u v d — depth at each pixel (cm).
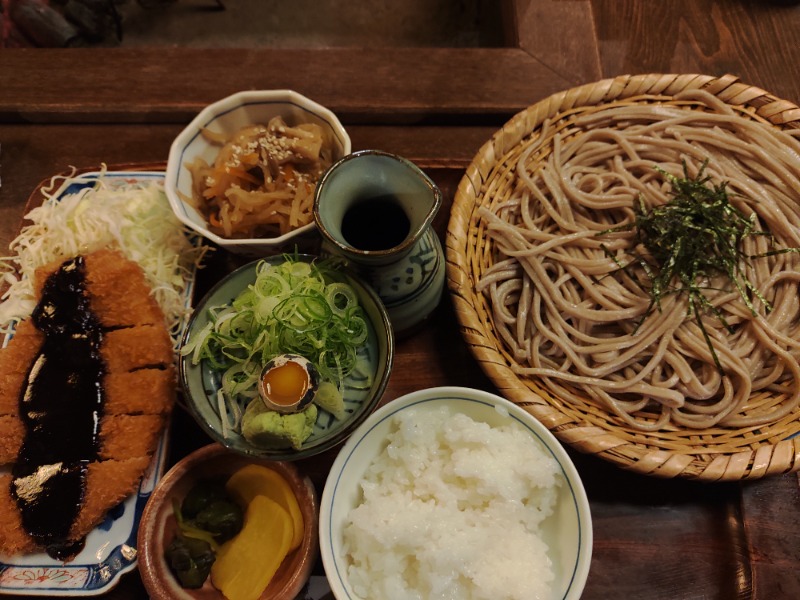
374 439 30
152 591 27
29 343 33
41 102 41
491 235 37
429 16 66
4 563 30
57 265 35
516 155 38
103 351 33
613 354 35
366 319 30
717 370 33
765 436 31
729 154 38
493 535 29
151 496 28
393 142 41
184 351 29
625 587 30
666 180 37
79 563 30
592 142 39
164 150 41
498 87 41
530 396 30
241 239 35
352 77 42
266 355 29
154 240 37
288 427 26
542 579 27
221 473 31
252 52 43
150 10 67
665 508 31
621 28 44
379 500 29
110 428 31
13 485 31
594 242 36
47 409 32
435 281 32
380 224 32
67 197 38
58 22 61
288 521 29
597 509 31
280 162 35
